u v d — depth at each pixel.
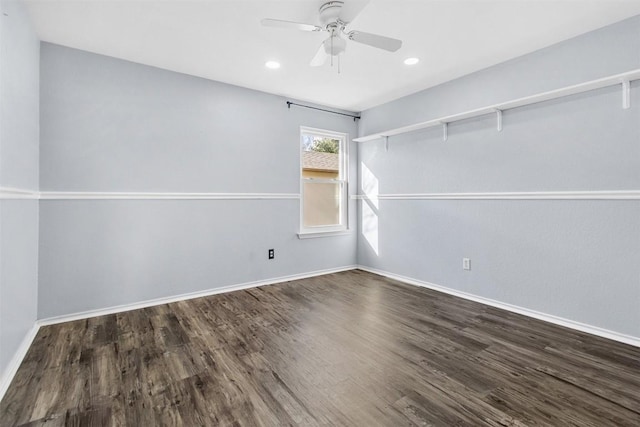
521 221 2.88
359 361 2.05
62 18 2.28
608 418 1.50
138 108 3.04
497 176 3.04
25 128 2.20
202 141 3.41
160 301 3.17
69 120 2.71
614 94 2.33
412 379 1.84
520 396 1.68
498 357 2.09
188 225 3.33
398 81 3.49
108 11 2.20
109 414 1.55
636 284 2.25
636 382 1.79
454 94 3.41
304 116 4.18
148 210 3.10
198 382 1.82
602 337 2.39
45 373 1.90
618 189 2.32
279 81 3.50
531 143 2.79
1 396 1.67
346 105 4.38
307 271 4.26
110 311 2.91
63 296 2.70
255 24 2.37
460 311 2.95
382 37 2.04
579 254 2.53
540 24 2.35
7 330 1.83
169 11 2.21
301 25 2.02
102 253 2.88
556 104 2.63
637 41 2.22
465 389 1.74
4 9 1.76
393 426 1.46
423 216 3.78
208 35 2.54
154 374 1.90
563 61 2.59
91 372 1.92
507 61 2.95
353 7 1.96
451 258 3.48
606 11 2.18
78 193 2.75
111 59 2.90
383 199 4.31
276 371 1.93
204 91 3.41
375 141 4.41
